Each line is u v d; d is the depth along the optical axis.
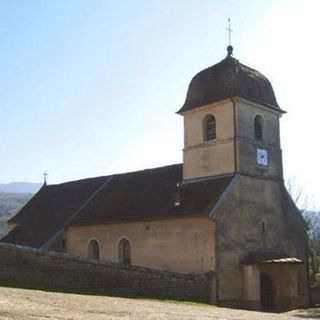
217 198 26.92
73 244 34.25
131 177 36.28
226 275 26.39
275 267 28.14
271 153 30.56
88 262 22.97
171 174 33.00
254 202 28.84
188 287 25.06
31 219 39.06
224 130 29.19
